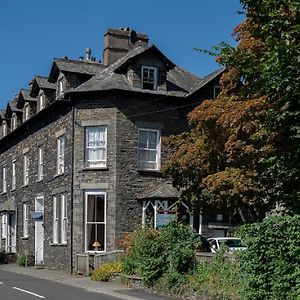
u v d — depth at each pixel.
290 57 9.99
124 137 26.94
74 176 27.41
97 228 26.84
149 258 18.83
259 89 11.42
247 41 13.92
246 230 13.66
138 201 26.84
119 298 16.88
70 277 24.38
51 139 30.89
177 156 18.80
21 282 21.83
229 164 16.59
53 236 29.92
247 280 13.50
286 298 12.48
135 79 27.38
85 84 27.95
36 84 33.19
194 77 31.69
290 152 11.29
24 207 35.62
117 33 31.78
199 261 17.47
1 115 41.91
